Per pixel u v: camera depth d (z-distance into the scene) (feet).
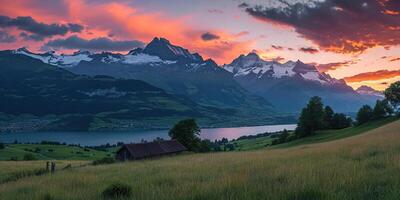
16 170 136.67
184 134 352.90
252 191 32.94
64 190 46.44
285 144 425.28
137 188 42.63
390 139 110.11
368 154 68.80
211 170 65.72
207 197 32.96
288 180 38.47
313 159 69.51
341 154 75.82
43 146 637.71
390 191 29.25
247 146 607.37
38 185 59.00
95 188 47.19
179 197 33.81
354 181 35.17
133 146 262.67
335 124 488.02
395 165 44.80
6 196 47.29
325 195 29.48
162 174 63.62
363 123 435.94
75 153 589.32
